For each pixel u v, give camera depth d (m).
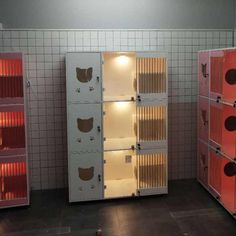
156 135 3.79
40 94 4.01
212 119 3.68
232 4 4.24
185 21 4.16
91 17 3.97
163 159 3.83
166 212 3.50
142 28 4.08
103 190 3.74
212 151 3.73
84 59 3.51
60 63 3.99
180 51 4.20
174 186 4.21
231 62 3.26
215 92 3.56
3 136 3.49
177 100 4.28
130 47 4.08
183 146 4.39
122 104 3.94
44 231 3.17
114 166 4.04
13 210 3.61
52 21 3.92
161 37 4.13
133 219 3.37
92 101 3.58
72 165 3.66
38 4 3.88
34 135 4.07
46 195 4.00
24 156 3.54
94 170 3.70
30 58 3.94
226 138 3.40
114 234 3.08
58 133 4.11
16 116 3.49
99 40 4.01
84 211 3.56
